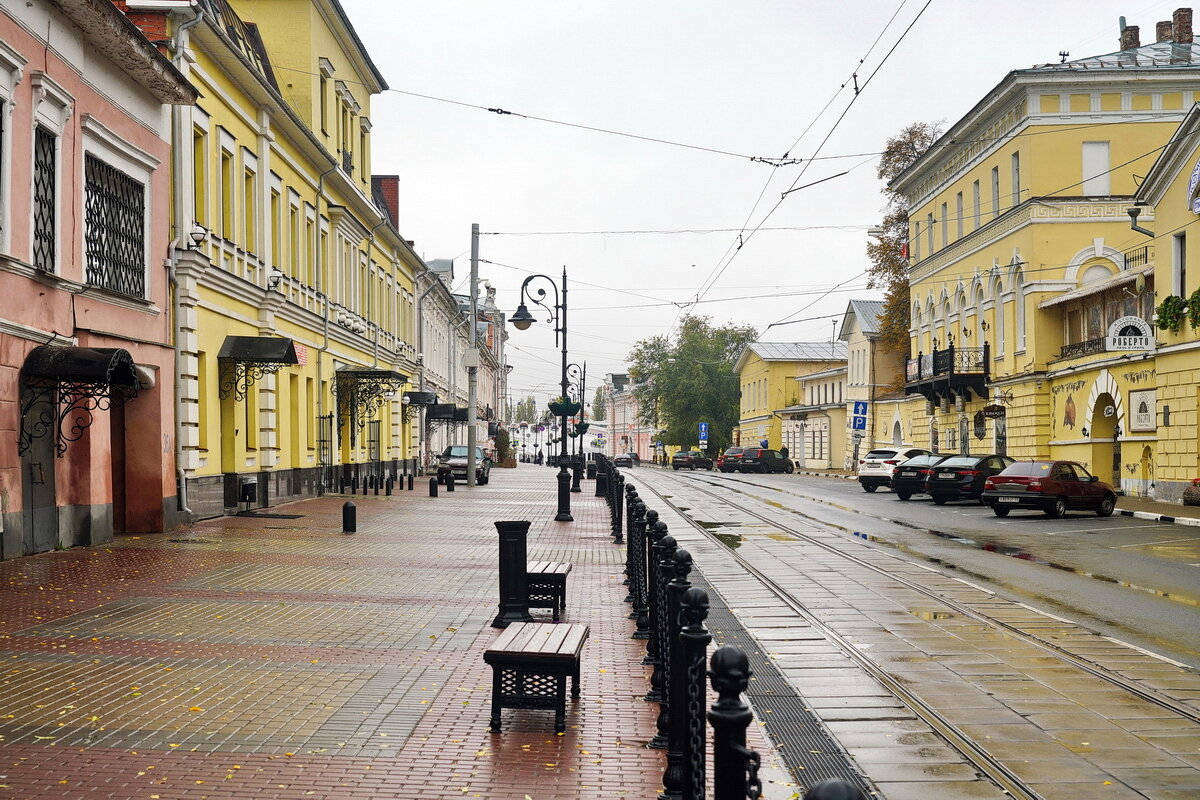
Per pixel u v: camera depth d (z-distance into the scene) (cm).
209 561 1509
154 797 555
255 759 623
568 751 655
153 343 1848
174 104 1958
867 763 646
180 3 1991
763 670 899
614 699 786
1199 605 1243
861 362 6619
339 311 3475
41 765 603
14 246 1427
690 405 9669
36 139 1506
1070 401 3650
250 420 2527
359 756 634
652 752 657
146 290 1858
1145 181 3073
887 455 3950
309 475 3072
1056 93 3809
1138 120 3788
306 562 1524
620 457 9138
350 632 1005
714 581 1450
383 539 1889
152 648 915
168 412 1917
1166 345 2955
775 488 4262
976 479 3141
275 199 2791
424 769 614
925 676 874
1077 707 775
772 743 686
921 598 1293
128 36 1672
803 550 1844
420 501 3047
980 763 644
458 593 1262
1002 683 849
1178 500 2903
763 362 8875
